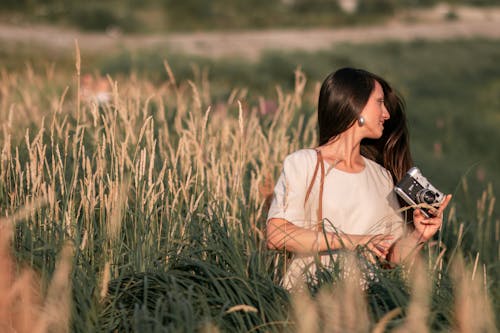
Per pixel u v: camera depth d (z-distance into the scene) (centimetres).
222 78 1725
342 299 236
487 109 1964
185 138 372
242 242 317
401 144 306
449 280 273
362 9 5784
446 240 415
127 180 324
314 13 5444
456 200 602
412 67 2778
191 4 4591
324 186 276
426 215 275
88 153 378
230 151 425
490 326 229
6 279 238
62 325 232
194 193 340
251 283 266
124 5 4288
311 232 267
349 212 276
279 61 1981
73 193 316
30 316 229
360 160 294
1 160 328
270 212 277
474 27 5178
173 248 304
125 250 310
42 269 254
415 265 279
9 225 247
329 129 285
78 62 327
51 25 3591
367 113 279
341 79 281
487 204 613
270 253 310
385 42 3500
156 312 231
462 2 6900
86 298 252
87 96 450
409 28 4959
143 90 613
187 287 258
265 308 247
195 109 462
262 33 4119
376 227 280
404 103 302
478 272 299
